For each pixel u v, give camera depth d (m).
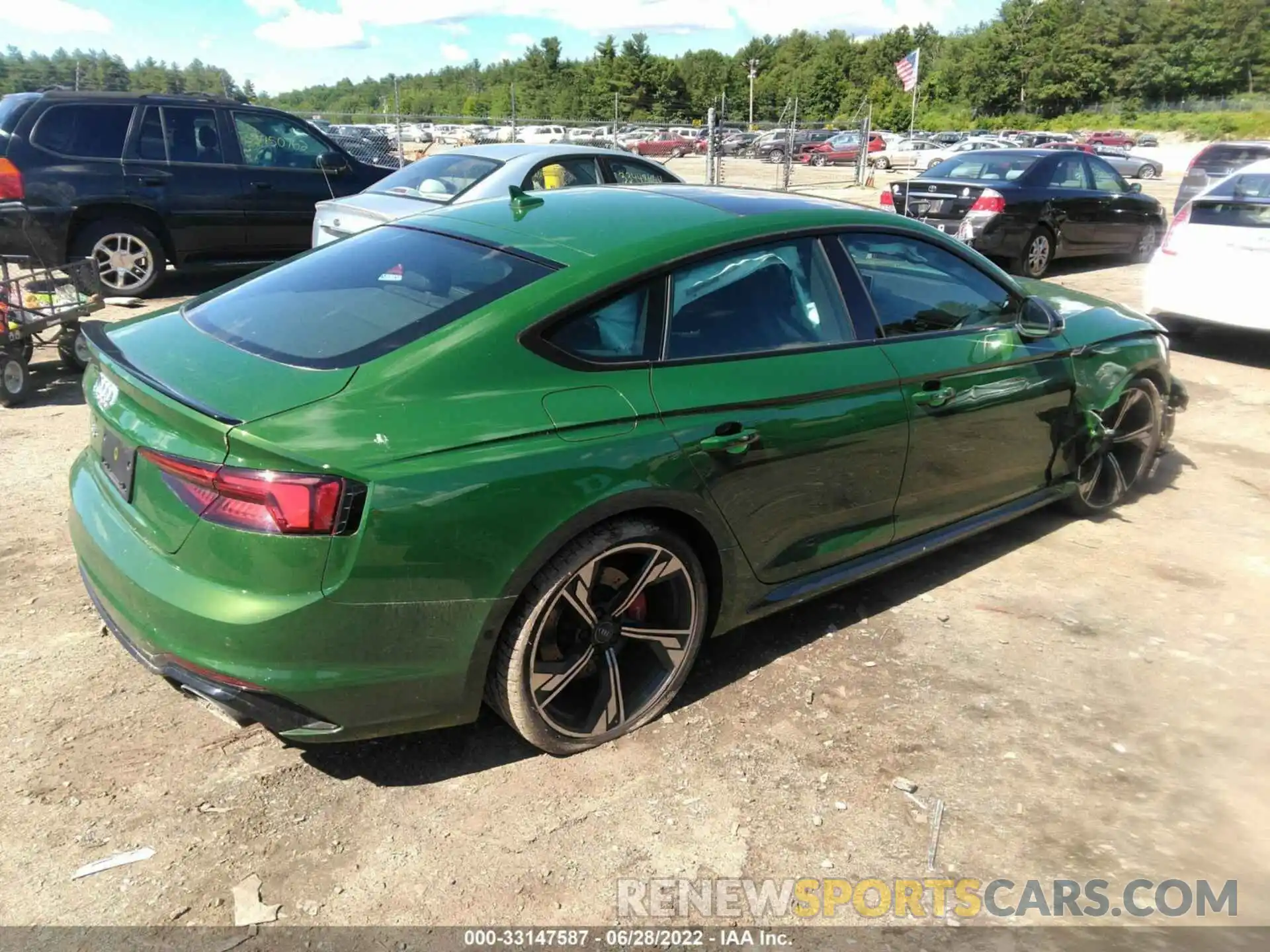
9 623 3.40
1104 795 2.74
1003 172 11.41
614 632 2.80
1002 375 3.85
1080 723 3.08
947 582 4.06
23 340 6.09
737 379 2.96
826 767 2.83
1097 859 2.50
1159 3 86.75
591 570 2.66
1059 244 11.41
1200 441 6.00
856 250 3.49
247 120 9.42
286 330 2.75
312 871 2.37
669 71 81.50
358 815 2.57
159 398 2.42
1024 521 4.75
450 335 2.56
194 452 2.32
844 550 3.44
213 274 10.77
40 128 8.38
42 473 4.82
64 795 2.58
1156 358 4.74
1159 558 4.34
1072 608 3.85
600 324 2.76
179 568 2.37
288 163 9.72
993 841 2.55
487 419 2.47
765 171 31.06
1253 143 16.50
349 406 2.37
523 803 2.64
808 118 96.19
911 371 3.46
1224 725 3.09
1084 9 90.31
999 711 3.14
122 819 2.51
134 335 2.99
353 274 3.06
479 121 23.98
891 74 98.94
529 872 2.40
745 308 3.09
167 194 8.95
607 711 2.85
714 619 3.12
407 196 7.93
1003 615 3.78
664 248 2.93
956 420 3.65
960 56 100.19
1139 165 36.34
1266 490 5.20
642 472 2.66
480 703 2.61
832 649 3.49
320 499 2.21
